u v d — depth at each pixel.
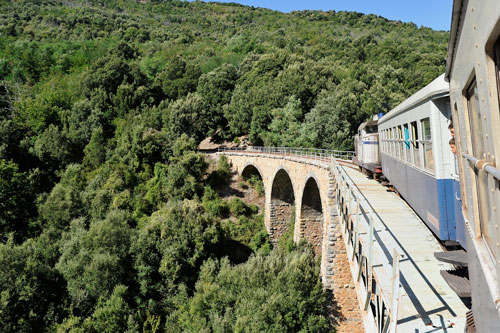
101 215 37.09
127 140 46.47
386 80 61.19
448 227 8.31
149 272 28.77
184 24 165.62
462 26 3.52
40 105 57.72
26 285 26.08
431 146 8.78
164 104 65.50
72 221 35.28
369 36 98.50
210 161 49.31
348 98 49.22
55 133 50.00
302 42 112.38
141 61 96.31
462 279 6.63
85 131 54.09
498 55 2.56
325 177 22.34
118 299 26.22
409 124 11.40
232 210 42.16
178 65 75.50
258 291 22.58
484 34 2.65
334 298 20.80
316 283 21.88
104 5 176.62
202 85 68.19
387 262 7.53
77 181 43.53
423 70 67.88
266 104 54.16
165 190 41.59
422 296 7.16
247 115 57.69
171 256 28.73
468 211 4.29
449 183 8.33
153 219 32.03
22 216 39.16
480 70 2.94
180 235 30.03
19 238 37.19
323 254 22.39
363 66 69.00
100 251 29.12
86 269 27.72
